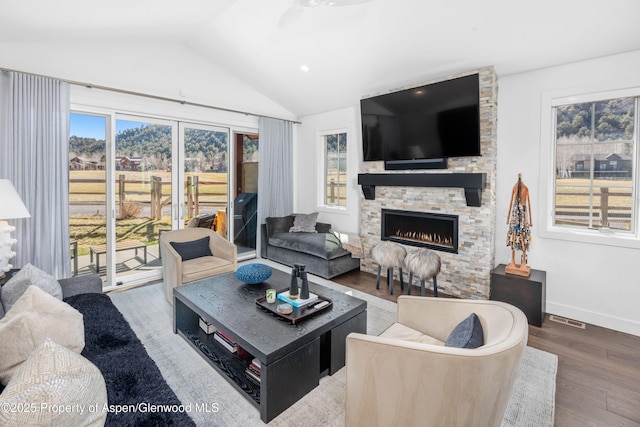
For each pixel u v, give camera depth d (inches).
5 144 120.1
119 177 155.3
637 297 113.7
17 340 55.8
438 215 152.8
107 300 95.2
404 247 158.7
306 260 182.1
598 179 123.0
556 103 126.6
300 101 205.2
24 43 125.3
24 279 80.0
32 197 125.8
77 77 138.6
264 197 210.4
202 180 186.1
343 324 90.4
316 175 219.1
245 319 86.1
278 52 157.0
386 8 115.6
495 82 133.5
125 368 63.2
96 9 108.3
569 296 127.6
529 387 84.0
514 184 137.7
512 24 109.0
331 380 87.1
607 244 118.3
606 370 92.4
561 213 131.8
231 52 166.9
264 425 71.5
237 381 83.2
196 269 129.9
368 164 180.7
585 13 98.7
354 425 62.0
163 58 163.9
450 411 53.1
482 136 136.3
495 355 51.1
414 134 153.2
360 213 192.5
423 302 80.0
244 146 205.0
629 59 112.0
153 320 120.4
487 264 138.6
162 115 165.3
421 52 133.0
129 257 161.0
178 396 80.0
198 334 106.5
